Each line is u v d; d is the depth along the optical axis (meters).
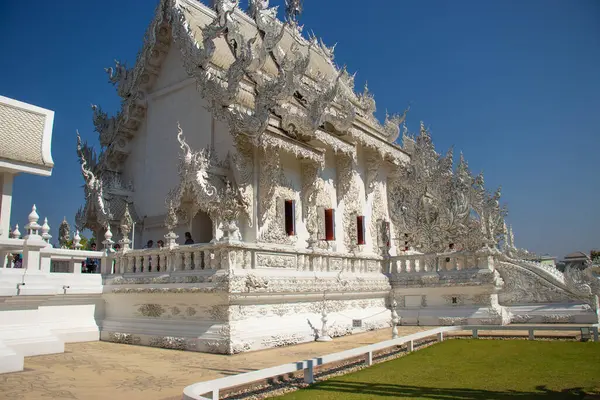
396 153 26.08
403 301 20.62
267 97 16.45
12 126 14.38
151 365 10.72
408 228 23.52
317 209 20.81
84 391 8.23
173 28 19.17
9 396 7.87
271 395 8.13
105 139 22.17
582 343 13.95
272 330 13.87
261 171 18.11
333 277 17.27
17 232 16.00
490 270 18.88
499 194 24.58
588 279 19.33
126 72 22.00
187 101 19.98
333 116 20.69
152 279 14.60
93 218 20.58
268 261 14.69
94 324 15.56
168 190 19.94
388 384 8.77
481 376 9.41
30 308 12.55
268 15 21.03
